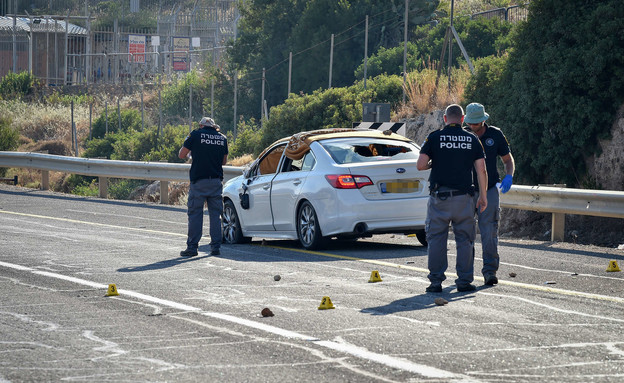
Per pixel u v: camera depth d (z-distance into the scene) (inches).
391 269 818.8
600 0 1485.0
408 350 480.7
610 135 1409.9
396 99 2283.5
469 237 682.8
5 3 6712.6
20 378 435.2
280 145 1064.8
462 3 5295.3
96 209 1587.1
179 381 425.1
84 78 5428.2
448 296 661.9
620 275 776.9
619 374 429.1
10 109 4554.6
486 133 741.9
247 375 434.0
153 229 1254.9
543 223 1433.3
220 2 6063.0
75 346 504.1
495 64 1737.2
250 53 4384.8
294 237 1013.2
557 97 1444.4
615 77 1406.3
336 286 714.8
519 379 420.2
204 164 946.1
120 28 5964.6
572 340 503.8
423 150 685.9
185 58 5388.8
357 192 941.2
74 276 781.3
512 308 607.2
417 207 950.4
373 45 3865.7
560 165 1469.0
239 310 608.4
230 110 4252.0
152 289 705.6
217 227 954.7
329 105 2316.7
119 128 3885.3
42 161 2059.5
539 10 1563.7
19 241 1072.8
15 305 637.9
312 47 3777.1
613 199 1045.8
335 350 482.6
